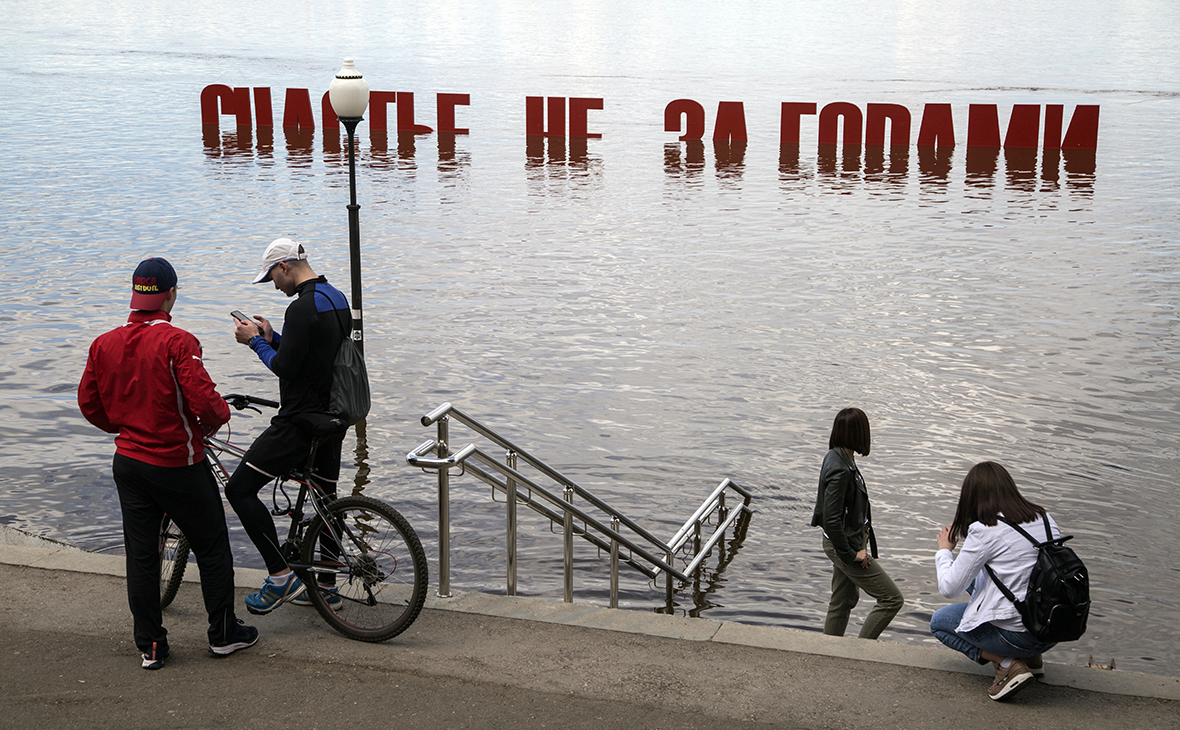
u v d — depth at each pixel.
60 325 16.20
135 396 4.59
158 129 41.28
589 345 15.78
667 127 39.94
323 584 5.28
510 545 6.19
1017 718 4.38
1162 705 4.49
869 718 4.38
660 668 4.84
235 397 5.22
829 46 91.06
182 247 21.94
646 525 9.87
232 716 4.37
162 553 5.43
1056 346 15.56
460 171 32.62
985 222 24.80
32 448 11.20
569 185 30.27
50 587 5.70
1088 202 27.05
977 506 4.65
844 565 7.08
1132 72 65.06
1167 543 9.29
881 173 32.34
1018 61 74.25
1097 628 7.80
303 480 5.21
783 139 39.09
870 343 15.83
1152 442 11.80
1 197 27.25
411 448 11.60
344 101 12.34
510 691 4.61
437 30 112.88
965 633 4.65
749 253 21.94
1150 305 17.73
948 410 12.92
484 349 15.52
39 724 4.28
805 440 12.02
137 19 126.31
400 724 4.31
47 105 47.94
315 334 5.03
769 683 4.69
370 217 25.41
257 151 36.34
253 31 108.50
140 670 4.78
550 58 78.06
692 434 12.21
